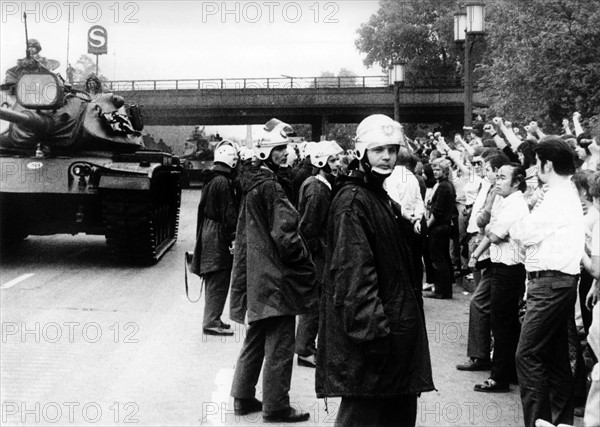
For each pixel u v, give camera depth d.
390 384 4.19
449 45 35.09
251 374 5.82
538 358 5.26
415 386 4.23
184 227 19.28
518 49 21.62
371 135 4.24
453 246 11.69
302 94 34.91
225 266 8.18
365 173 4.32
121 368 6.97
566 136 8.35
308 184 7.68
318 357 4.38
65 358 7.23
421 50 35.66
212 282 8.20
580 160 7.54
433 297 10.51
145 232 12.20
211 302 8.22
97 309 9.38
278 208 5.68
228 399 6.17
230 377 6.73
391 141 4.23
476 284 9.17
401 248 4.29
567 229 5.14
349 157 9.22
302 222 7.55
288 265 5.67
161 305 9.70
